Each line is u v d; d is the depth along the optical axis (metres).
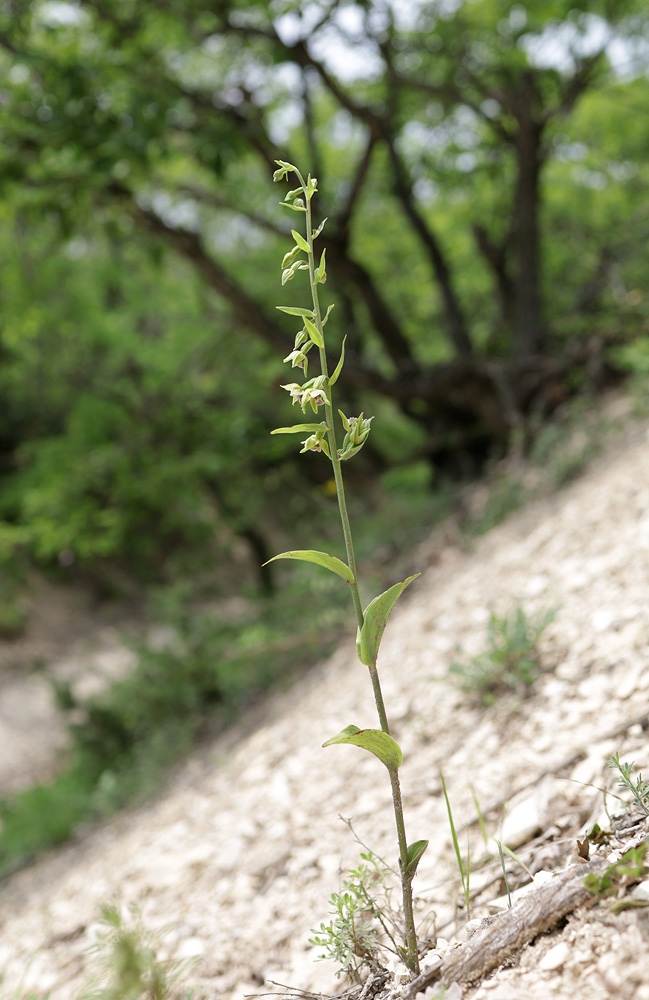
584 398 6.82
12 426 15.24
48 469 10.52
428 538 6.66
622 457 4.91
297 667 5.82
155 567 15.10
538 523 4.82
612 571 3.35
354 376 8.20
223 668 5.98
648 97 9.78
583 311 8.45
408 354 9.23
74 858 4.54
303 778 3.33
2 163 6.34
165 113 6.26
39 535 9.09
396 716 3.33
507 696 2.90
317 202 8.23
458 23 7.71
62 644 12.98
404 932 1.80
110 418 11.16
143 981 1.41
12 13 6.06
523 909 1.49
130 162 6.24
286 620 6.45
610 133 10.05
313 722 3.96
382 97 8.75
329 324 10.07
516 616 3.12
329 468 11.43
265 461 9.34
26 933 3.37
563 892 1.48
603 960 1.31
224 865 2.90
